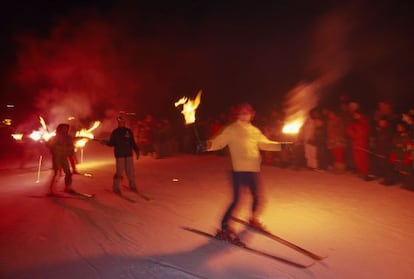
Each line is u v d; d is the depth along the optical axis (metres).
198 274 4.37
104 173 11.83
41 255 4.99
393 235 5.54
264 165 12.62
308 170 11.35
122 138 8.45
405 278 4.24
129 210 7.12
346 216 6.48
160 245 5.28
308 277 4.28
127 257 4.88
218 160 14.39
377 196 7.88
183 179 10.29
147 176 10.93
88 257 4.90
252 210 5.63
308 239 5.43
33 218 6.68
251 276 4.30
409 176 8.47
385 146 9.37
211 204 7.43
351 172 10.82
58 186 9.68
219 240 5.41
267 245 5.20
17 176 12.01
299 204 7.30
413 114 8.84
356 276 4.30
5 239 5.61
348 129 10.05
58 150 8.48
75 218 6.63
